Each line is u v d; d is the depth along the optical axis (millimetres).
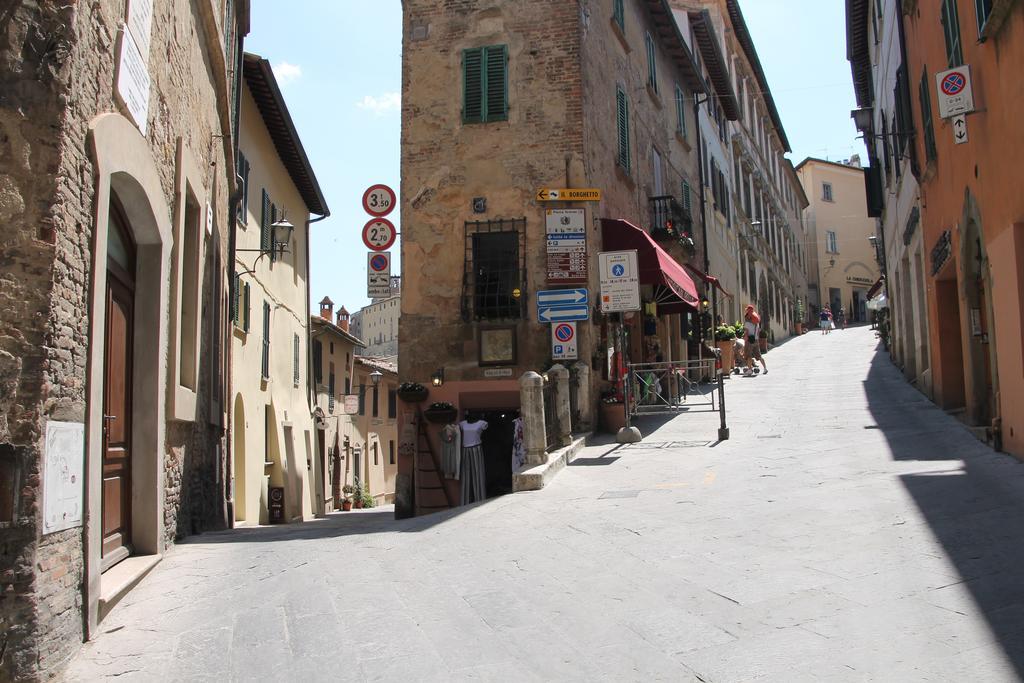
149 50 7824
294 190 26188
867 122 17875
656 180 22688
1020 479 8250
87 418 5875
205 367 11188
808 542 6789
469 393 15383
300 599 6398
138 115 7395
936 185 13547
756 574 6090
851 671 4289
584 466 11938
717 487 9547
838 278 66188
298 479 24125
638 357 20016
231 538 9789
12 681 4801
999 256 9438
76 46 5613
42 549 5082
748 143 41844
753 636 4910
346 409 32312
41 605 5012
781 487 9195
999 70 8938
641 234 16203
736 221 36250
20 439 5055
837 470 9922
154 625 5988
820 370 26422
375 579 6859
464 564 7129
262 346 21031
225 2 13062
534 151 15781
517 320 15484
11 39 5305
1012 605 4926
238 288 18234
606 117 17703
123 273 7930
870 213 24641
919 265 18156
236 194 13797
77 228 5777
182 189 9219
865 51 25859
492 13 16266
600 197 16094
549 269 15336
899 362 24484
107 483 7387
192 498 10391
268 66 18797
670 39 24594
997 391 10078
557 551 7258
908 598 5266
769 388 21859
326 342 30234
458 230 15852
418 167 16141
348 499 32188
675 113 25828
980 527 6633
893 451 11016
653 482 10273
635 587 6082
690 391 21703
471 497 14445
